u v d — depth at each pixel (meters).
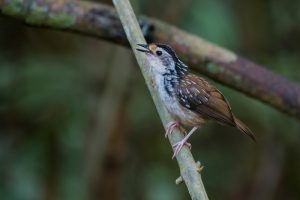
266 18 13.75
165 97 8.95
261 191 13.99
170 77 9.00
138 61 7.74
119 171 11.60
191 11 12.90
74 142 12.49
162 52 8.84
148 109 13.00
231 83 8.98
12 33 13.27
